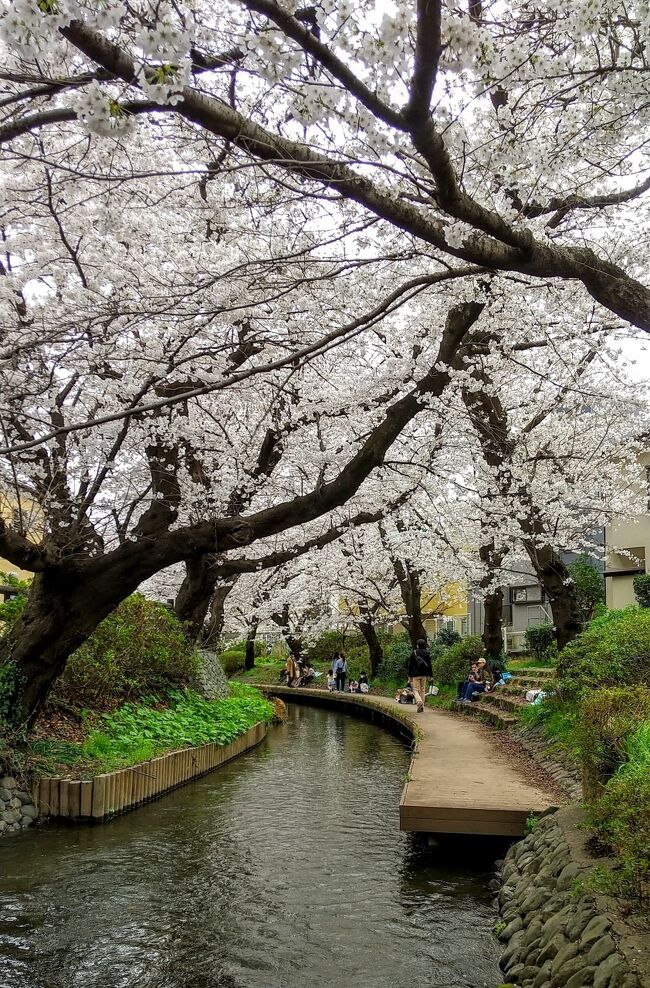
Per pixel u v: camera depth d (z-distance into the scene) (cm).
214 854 742
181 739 1156
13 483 813
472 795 771
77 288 704
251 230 712
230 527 827
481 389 1003
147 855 729
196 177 739
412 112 290
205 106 319
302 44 271
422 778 873
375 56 288
